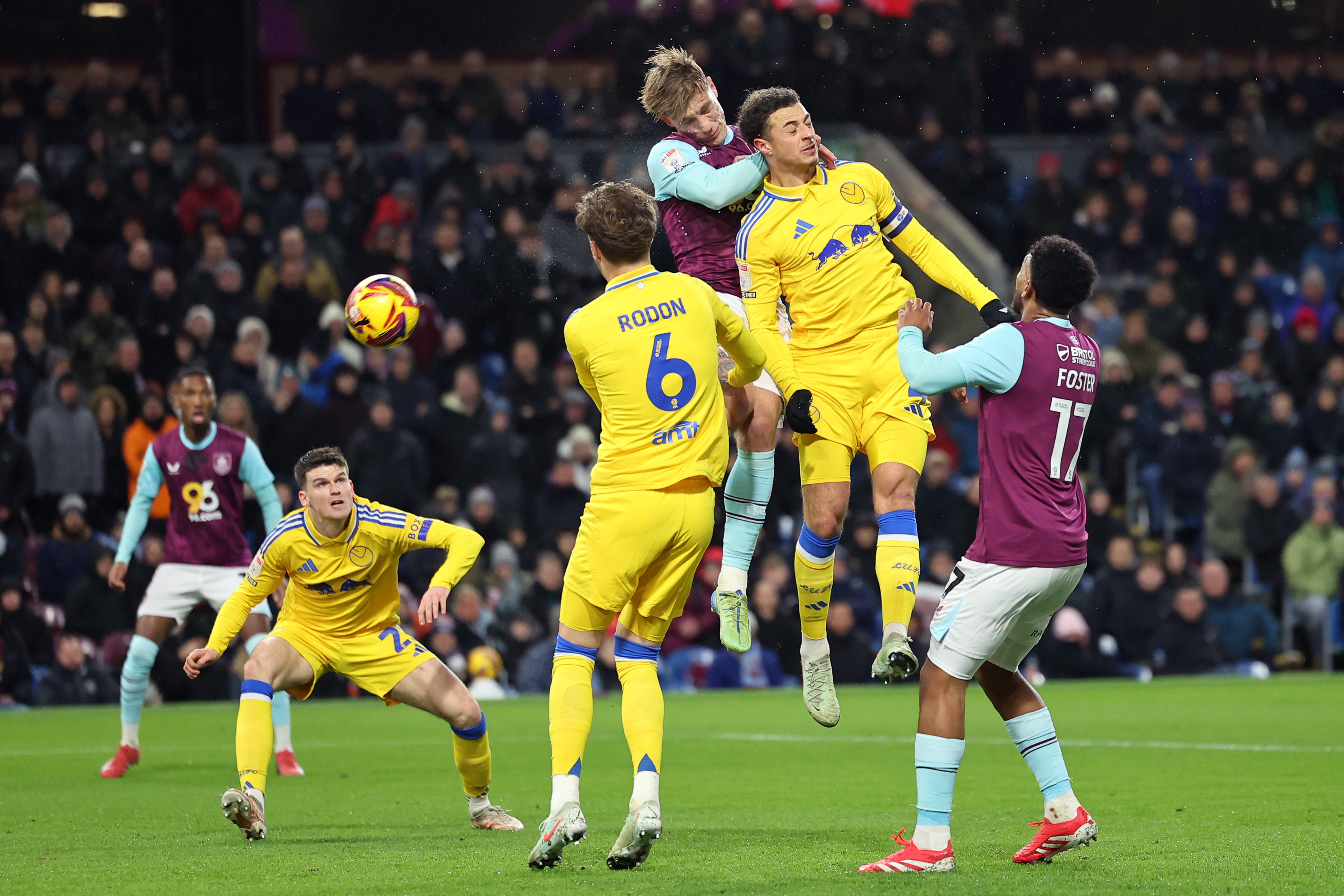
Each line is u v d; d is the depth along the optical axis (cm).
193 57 6806
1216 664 4981
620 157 6538
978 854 1673
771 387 2000
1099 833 1834
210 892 1434
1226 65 7625
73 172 5694
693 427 1628
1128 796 2262
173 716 3984
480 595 4744
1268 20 7656
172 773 2766
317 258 5669
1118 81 7212
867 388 1975
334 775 2720
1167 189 6638
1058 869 1536
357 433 4881
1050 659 4894
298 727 3791
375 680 2003
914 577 1931
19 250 5412
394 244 5812
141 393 5012
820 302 1964
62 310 5362
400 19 7100
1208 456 5578
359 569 1989
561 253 6006
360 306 2223
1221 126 7156
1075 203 6538
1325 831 1841
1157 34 7619
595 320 1631
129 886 1477
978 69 7112
